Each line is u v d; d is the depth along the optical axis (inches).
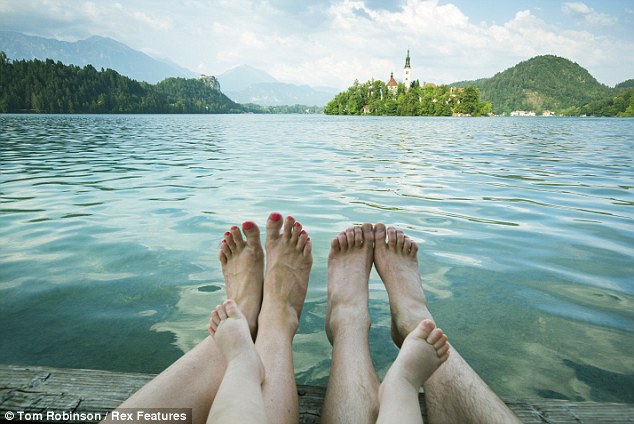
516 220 144.3
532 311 79.4
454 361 48.9
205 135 660.1
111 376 51.3
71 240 119.4
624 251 113.0
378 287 92.6
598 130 915.4
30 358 63.8
